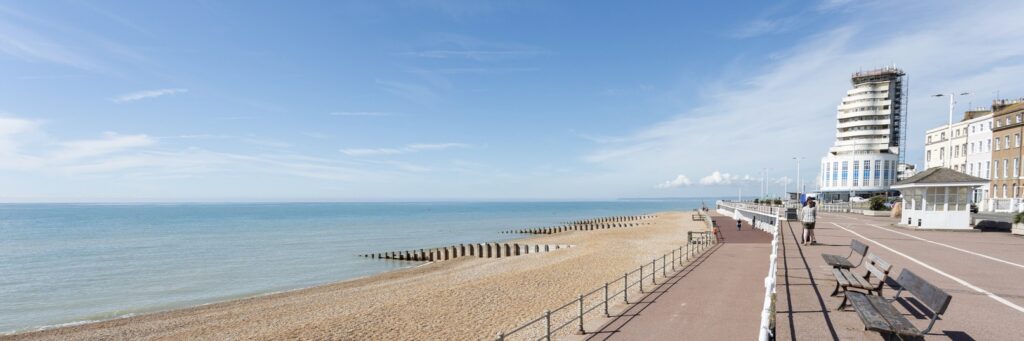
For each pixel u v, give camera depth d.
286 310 19.89
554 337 12.62
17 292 26.70
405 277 29.36
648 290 12.96
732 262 17.50
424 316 16.70
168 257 41.69
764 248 21.75
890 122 111.00
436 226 89.00
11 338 17.27
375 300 20.86
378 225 92.25
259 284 28.92
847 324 8.70
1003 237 22.80
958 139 64.06
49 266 36.72
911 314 9.10
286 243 54.34
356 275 32.38
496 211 190.88
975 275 12.99
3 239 61.22
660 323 9.82
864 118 112.06
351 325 15.87
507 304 18.06
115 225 96.19
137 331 17.50
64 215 165.12
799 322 8.90
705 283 13.61
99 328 18.22
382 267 36.12
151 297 25.11
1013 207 43.91
